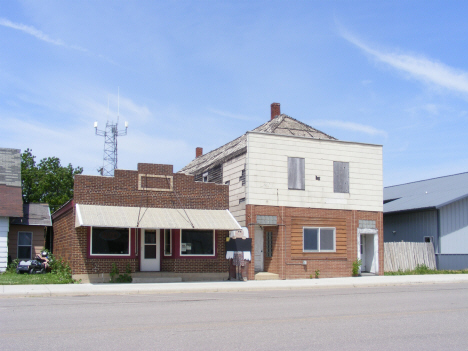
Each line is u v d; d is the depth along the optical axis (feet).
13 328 33.78
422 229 100.94
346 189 85.25
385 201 119.44
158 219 71.61
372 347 28.73
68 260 73.15
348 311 42.52
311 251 81.76
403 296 55.11
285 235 79.97
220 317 38.91
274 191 80.12
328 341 30.14
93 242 70.59
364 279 77.66
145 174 75.05
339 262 83.30
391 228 110.11
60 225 81.71
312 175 82.99
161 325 35.09
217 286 64.49
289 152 81.82
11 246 88.63
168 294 58.49
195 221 73.41
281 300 51.13
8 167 93.30
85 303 48.24
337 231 83.76
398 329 34.22
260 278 78.13
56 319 37.65
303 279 78.74
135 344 28.89
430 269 94.68
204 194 78.38
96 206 71.26
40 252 90.02
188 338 30.63
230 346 28.53
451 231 98.12
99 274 70.23
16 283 65.31
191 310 43.04
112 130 119.55
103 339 30.22
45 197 135.54
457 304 47.55
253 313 41.19
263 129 97.04
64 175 139.85
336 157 84.99
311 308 44.52
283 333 32.40
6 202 82.43
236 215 82.38
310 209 82.23
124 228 72.43
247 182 78.79
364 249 89.97
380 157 88.22
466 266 98.07
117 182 73.31
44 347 27.99
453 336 32.09
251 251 77.46
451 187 109.29
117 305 46.60
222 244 77.25
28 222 88.07
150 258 73.92
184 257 74.69
